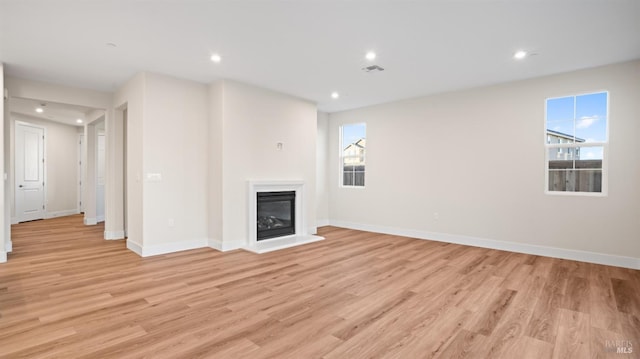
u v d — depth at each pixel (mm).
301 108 5926
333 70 4363
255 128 5168
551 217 4531
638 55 3795
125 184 5734
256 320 2502
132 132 4707
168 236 4637
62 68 4254
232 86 4844
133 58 3906
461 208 5367
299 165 5898
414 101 5930
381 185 6426
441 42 3449
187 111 4812
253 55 3830
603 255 4148
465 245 5254
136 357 1981
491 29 3141
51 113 7004
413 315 2609
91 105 5355
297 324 2439
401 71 4402
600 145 4227
